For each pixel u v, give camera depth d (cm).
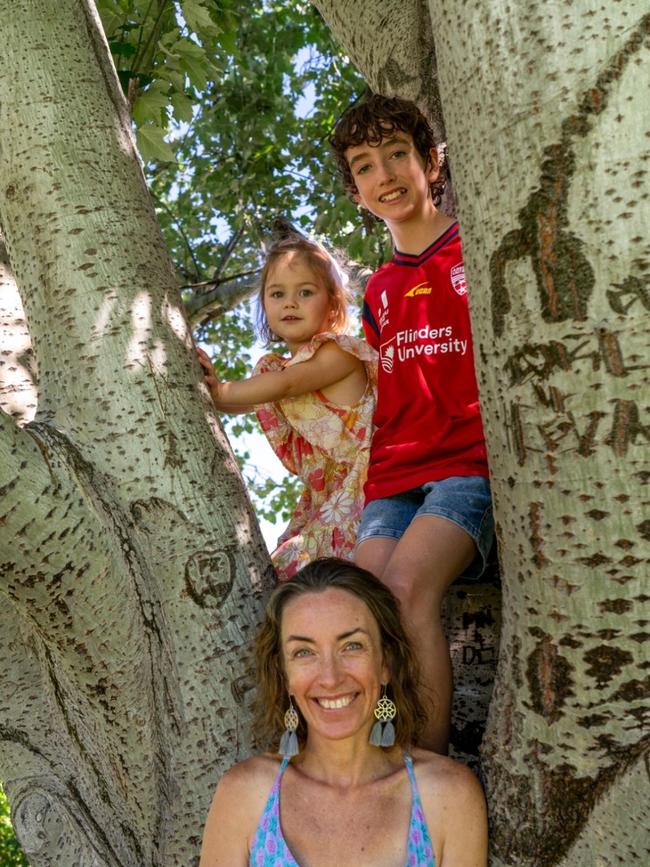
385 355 306
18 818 280
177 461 258
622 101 183
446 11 207
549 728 205
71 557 230
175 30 472
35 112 277
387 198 305
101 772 269
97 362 260
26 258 274
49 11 289
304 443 334
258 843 225
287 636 231
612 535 190
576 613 196
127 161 286
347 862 221
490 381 207
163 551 252
